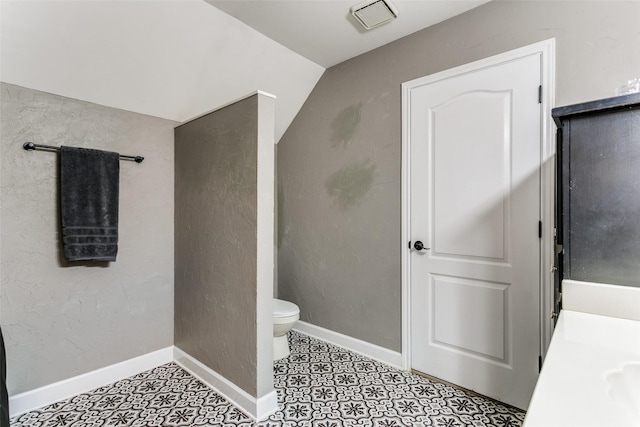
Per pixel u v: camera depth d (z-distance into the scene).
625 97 1.03
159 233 2.43
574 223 1.16
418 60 2.23
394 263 2.36
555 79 1.70
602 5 1.58
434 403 1.90
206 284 2.16
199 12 1.95
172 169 2.49
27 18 1.58
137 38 1.90
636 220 1.06
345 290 2.67
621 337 0.95
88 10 1.67
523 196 1.81
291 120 3.06
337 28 2.21
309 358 2.49
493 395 1.93
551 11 1.71
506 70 1.86
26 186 1.86
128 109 2.24
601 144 1.10
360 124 2.55
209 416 1.79
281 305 2.54
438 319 2.15
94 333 2.12
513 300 1.85
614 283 1.10
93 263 2.11
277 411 1.83
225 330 2.00
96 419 1.77
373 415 1.79
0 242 1.79
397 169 2.33
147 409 1.86
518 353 1.84
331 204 2.76
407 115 2.27
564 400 0.63
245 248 1.86
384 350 2.42
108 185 2.07
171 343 2.50
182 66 2.18
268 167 1.85
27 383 1.86
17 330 1.84
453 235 2.07
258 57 2.40
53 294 1.96
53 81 1.88
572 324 1.05
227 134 1.98
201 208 2.21
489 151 1.92
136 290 2.31
